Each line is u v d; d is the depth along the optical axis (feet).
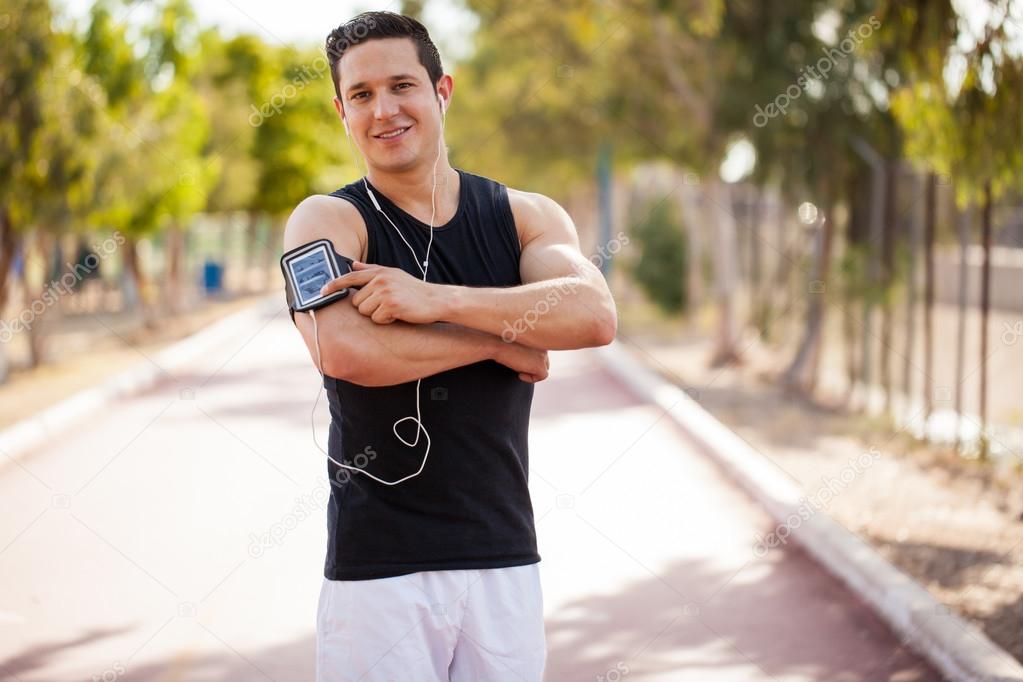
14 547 19.72
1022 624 15.01
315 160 71.10
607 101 49.88
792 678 13.93
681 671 14.23
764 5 35.42
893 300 32.91
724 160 43.04
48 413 33.22
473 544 7.43
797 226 41.78
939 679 13.89
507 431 7.59
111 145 40.45
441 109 7.82
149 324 61.62
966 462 25.72
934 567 17.87
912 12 22.36
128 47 39.58
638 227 67.56
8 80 35.27
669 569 18.66
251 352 53.21
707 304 67.31
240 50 62.34
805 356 39.83
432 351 7.23
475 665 7.56
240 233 111.14
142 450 28.40
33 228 40.04
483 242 7.79
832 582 17.88
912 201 32.40
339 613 7.46
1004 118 21.52
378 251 7.57
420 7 43.86
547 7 45.98
